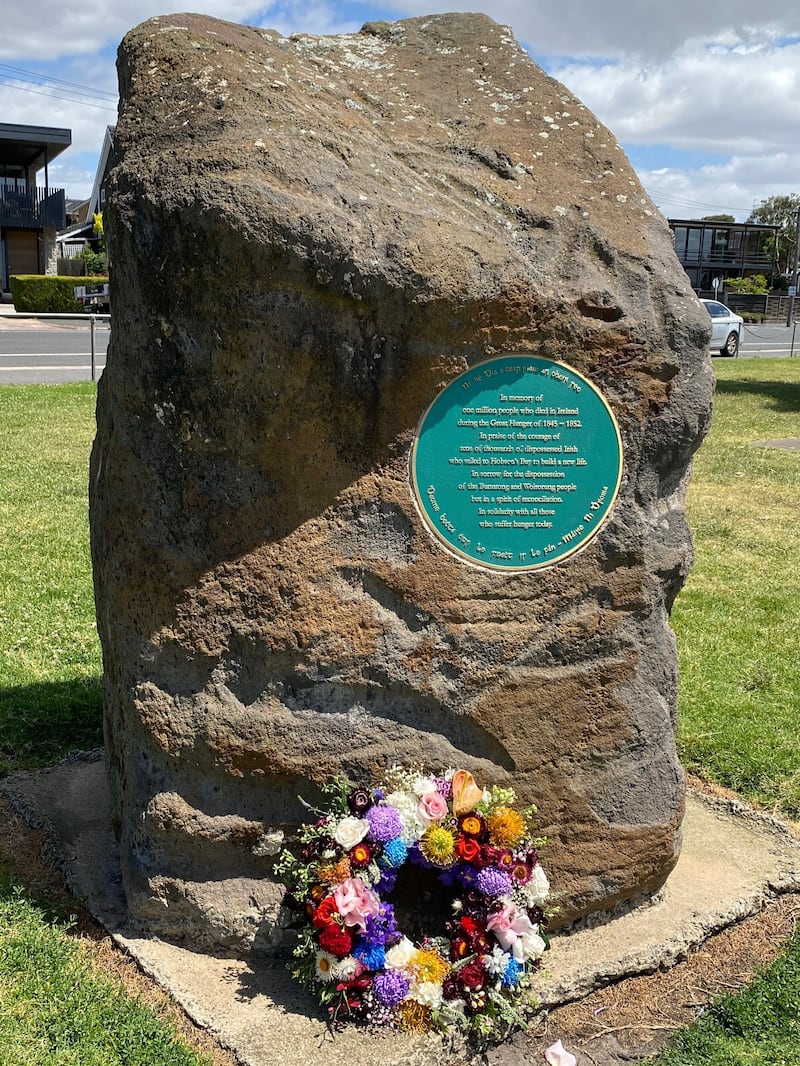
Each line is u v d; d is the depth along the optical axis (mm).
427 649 3062
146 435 2951
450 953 2979
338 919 2859
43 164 34188
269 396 2863
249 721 3014
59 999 2908
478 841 2992
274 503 2943
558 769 3209
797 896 3605
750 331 35531
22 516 7883
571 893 3291
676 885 3578
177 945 3174
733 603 6535
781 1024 3020
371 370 2893
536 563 3096
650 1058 2900
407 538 3020
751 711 4984
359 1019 2889
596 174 3326
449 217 2965
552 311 2963
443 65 3609
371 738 3072
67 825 3779
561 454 3059
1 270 33656
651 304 3100
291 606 2967
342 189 2840
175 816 3072
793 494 9656
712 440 12633
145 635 3037
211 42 3084
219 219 2686
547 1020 3037
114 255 2947
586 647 3166
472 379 2979
